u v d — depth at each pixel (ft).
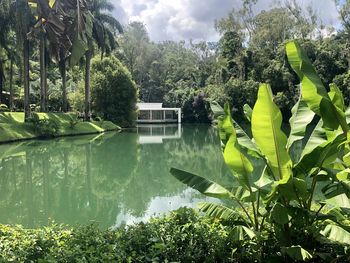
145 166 50.55
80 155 59.67
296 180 11.69
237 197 13.60
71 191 35.19
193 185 13.35
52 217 26.37
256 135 12.37
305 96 12.10
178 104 178.70
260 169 41.01
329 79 120.06
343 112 11.96
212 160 56.90
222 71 148.56
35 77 146.00
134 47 200.23
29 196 33.01
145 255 11.82
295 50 12.30
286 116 119.85
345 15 117.08
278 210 11.85
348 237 11.30
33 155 57.67
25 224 24.56
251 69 141.18
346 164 13.41
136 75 201.05
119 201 31.12
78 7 59.41
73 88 144.15
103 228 23.59
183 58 213.87
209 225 14.01
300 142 56.75
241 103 128.26
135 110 128.06
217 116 14.16
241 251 12.52
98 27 98.43
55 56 77.82
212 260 12.17
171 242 12.44
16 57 107.45
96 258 10.82
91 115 116.88
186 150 70.33
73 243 12.50
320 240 11.94
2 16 81.92
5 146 66.13
